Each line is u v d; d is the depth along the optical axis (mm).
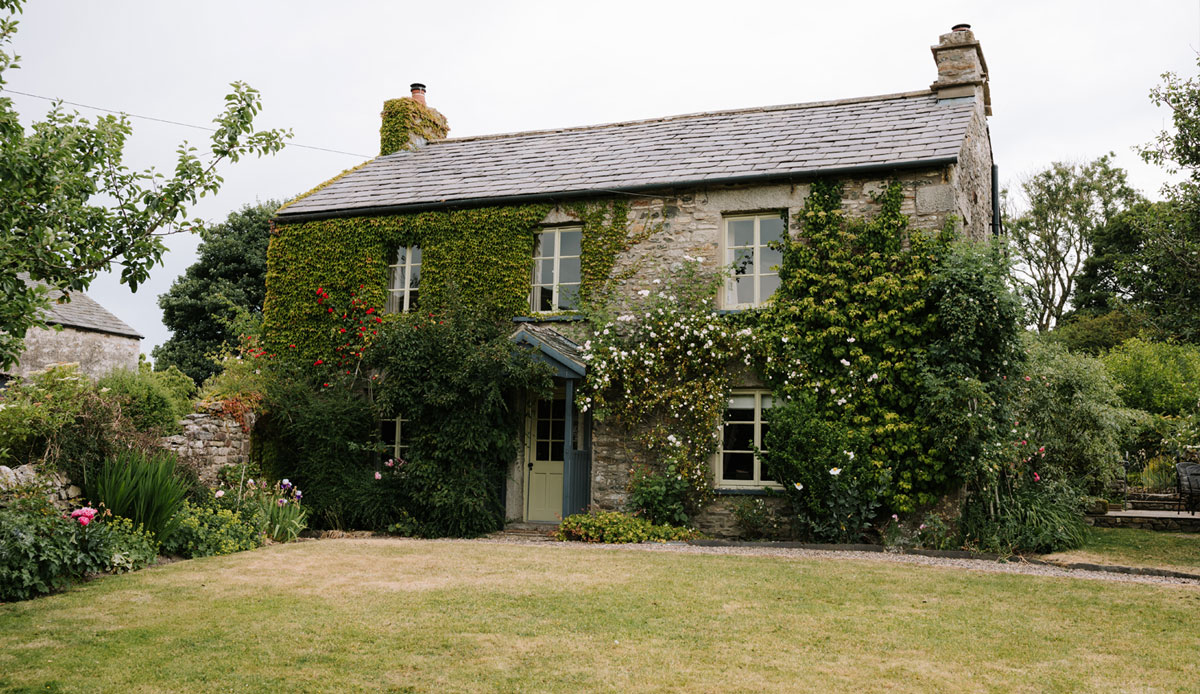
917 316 11570
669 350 12484
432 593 7414
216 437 12031
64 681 4953
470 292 14062
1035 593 7754
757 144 13984
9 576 7059
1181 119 14422
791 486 11398
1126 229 30578
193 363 29578
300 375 14461
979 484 11180
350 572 8453
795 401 11734
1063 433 12844
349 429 13172
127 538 8719
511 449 12922
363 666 5316
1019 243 33125
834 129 13883
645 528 11688
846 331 11703
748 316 12406
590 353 12562
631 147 15156
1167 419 15344
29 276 6059
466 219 14258
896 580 8305
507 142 16781
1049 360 13109
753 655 5648
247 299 30406
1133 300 26453
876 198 12117
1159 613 7000
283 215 15234
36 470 8555
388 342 12555
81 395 9680
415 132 17547
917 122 13391
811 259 12188
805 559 9664
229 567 8648
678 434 12469
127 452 9492
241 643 5766
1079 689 5074
